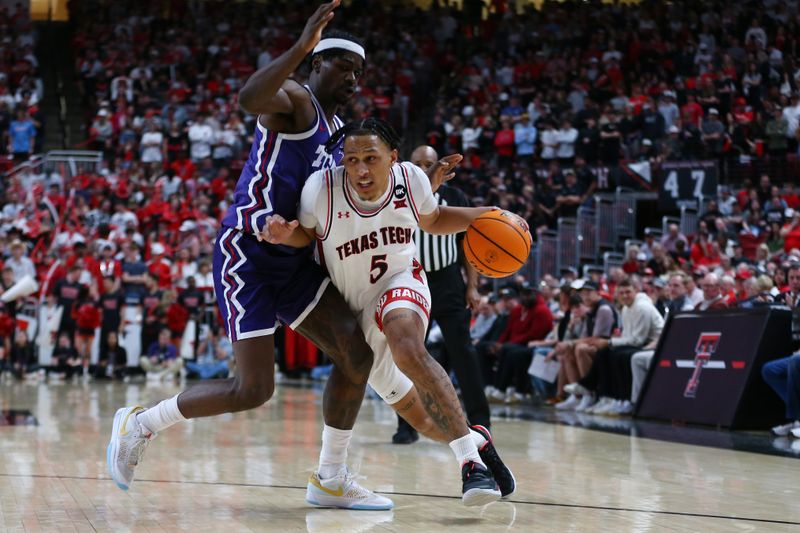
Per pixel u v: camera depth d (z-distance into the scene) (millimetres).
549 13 36875
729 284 14391
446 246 9156
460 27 38188
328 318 5930
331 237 5746
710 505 6152
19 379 23344
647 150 26406
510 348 17297
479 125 30734
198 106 33969
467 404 9273
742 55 30562
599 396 15047
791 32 31016
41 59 38625
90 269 24266
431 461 8492
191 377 24469
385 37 37594
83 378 23797
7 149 32219
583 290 15961
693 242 22109
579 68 32781
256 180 5805
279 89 5461
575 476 7559
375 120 5574
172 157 32188
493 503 6195
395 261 5832
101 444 9516
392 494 6609
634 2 36719
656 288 15977
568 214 25859
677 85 29547
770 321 11906
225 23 38656
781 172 24469
